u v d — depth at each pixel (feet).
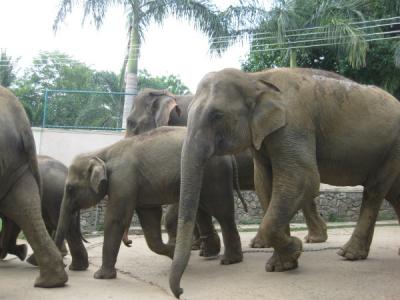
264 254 23.24
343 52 51.24
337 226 35.53
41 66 101.91
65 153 53.26
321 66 56.34
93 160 20.12
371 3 53.72
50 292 17.06
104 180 19.65
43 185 21.97
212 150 17.03
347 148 19.61
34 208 16.94
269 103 17.75
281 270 19.22
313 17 51.52
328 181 20.65
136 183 20.27
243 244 26.96
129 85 59.41
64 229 20.22
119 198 19.93
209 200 21.01
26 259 23.08
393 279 18.13
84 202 20.42
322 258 21.63
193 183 16.43
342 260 21.20
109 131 54.24
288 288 17.20
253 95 17.87
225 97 17.42
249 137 17.84
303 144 18.22
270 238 18.26
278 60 57.52
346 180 20.67
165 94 32.37
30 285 17.92
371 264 20.44
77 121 54.49
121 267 21.67
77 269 20.89
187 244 15.43
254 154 19.38
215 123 17.16
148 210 21.17
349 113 19.60
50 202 22.11
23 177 16.96
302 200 18.11
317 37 50.96
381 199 21.16
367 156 20.15
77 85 100.78
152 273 20.52
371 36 51.98
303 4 52.44
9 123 16.38
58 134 53.42
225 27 54.80
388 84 53.72
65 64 102.89
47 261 17.42
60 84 100.68
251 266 20.61
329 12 50.80
